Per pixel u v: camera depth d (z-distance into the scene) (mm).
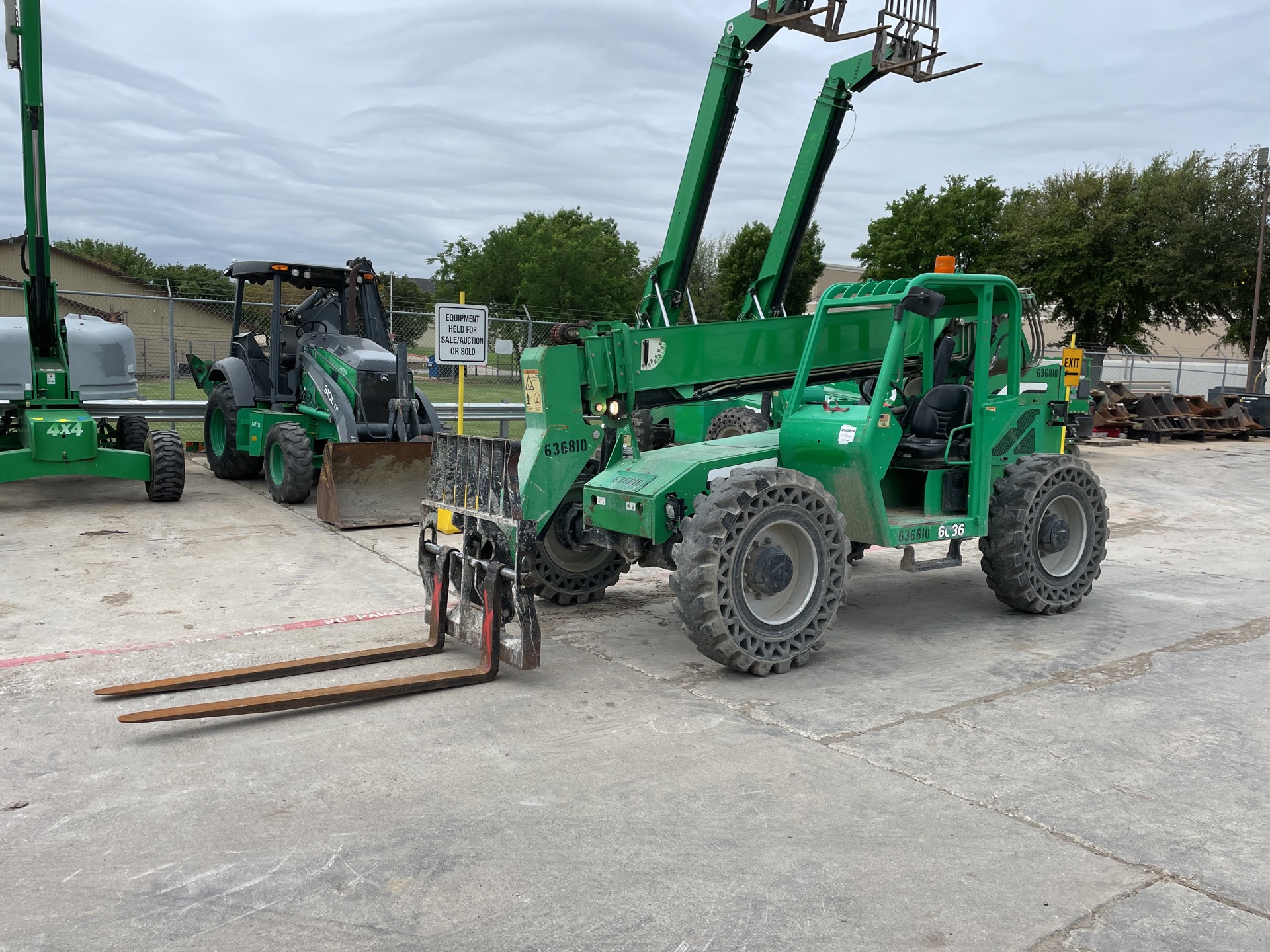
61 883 2891
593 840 3176
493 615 4750
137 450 11609
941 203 36875
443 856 3061
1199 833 3260
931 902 2812
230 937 2623
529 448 5480
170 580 6668
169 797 3475
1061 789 3598
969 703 4543
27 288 9781
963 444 5809
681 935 2637
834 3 6000
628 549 5492
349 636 5496
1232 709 4492
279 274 10445
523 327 17203
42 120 9531
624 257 61062
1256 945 2613
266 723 4199
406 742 4008
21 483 11055
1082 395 12523
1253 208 29984
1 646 5176
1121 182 32031
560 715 4340
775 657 4922
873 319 6230
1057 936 2648
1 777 3625
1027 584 5977
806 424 5398
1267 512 11023
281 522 8953
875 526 5262
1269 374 27641
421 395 10352
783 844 3150
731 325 5797
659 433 6828
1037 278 32844
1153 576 7543
